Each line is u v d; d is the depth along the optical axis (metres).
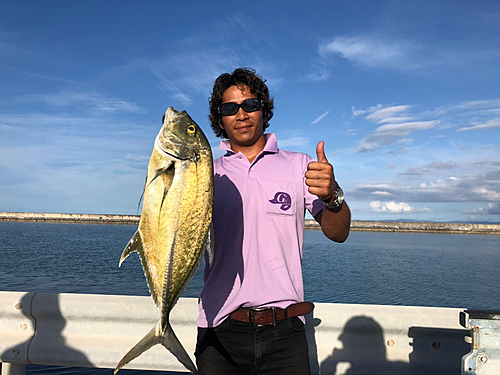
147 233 1.99
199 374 2.35
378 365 3.08
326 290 14.30
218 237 2.46
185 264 2.00
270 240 2.37
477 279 17.67
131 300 3.24
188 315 3.18
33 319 3.25
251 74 2.62
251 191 2.45
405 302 12.48
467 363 2.46
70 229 54.06
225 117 2.59
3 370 3.33
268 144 2.60
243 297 2.29
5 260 20.34
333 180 2.01
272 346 2.24
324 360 3.10
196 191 2.00
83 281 14.52
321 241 45.75
